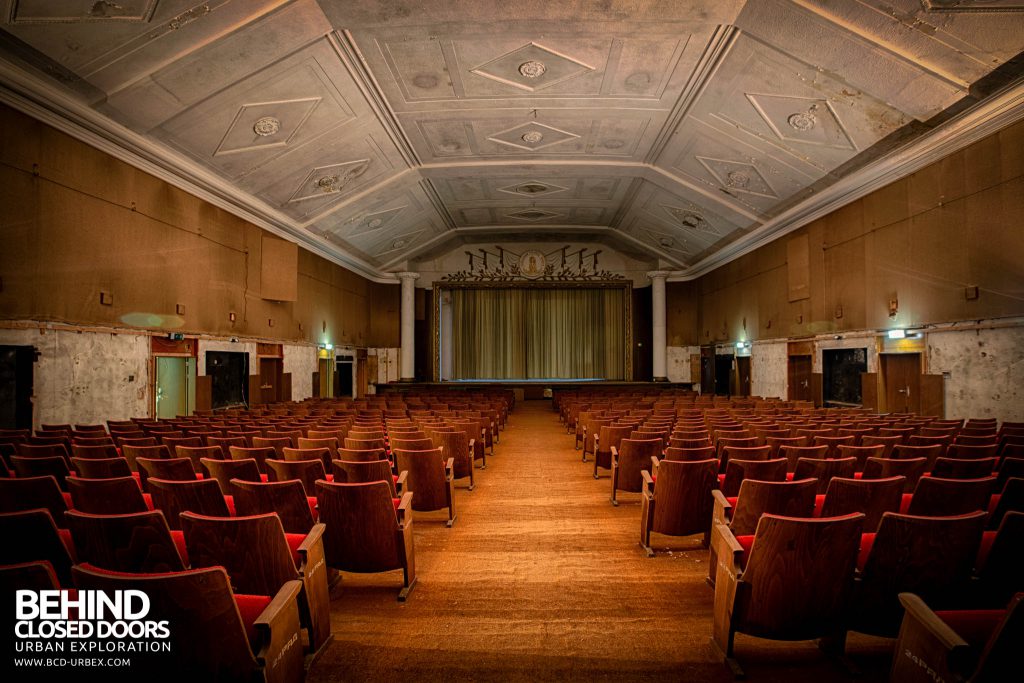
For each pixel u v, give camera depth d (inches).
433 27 308.7
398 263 830.5
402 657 99.3
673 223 653.9
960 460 140.1
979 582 88.6
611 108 407.2
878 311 409.7
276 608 75.7
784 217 512.1
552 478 250.5
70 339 301.1
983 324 315.6
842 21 272.8
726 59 335.3
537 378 884.6
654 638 106.0
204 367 417.7
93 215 317.7
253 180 429.4
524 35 318.0
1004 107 290.8
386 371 839.7
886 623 90.3
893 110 321.7
